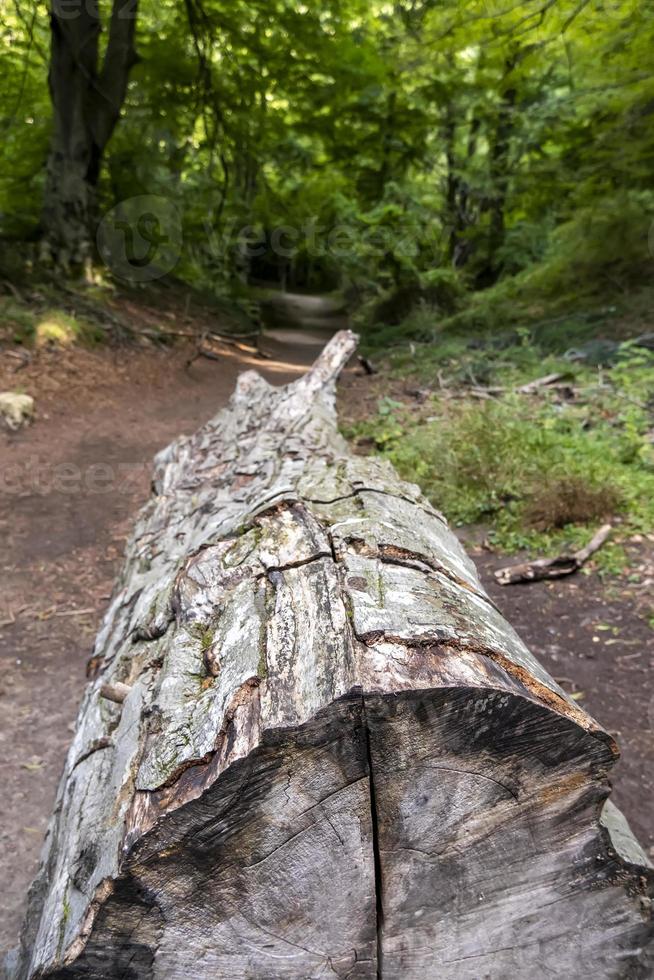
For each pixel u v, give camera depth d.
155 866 1.16
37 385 9.48
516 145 18.91
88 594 4.59
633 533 4.52
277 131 18.31
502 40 10.20
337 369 5.04
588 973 1.36
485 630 1.48
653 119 12.44
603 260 13.78
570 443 5.59
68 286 13.71
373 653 1.26
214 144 17.72
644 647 3.46
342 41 16.39
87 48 13.95
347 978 1.33
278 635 1.43
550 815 1.28
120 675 1.92
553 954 1.35
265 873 1.23
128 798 1.29
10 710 3.35
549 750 1.23
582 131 15.99
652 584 3.97
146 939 1.23
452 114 19.19
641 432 6.00
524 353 9.88
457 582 1.76
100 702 1.90
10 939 2.14
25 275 13.24
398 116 18.67
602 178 14.02
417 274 18.67
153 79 16.20
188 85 16.53
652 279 12.17
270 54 16.02
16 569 4.88
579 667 3.38
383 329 16.78
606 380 7.88
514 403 6.91
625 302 11.43
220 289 21.30
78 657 3.86
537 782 1.25
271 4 14.81
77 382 10.08
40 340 10.71
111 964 1.23
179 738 1.28
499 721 1.19
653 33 10.55
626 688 3.18
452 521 5.04
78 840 1.38
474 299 18.20
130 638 2.10
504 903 1.32
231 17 15.22
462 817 1.26
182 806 1.12
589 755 1.23
